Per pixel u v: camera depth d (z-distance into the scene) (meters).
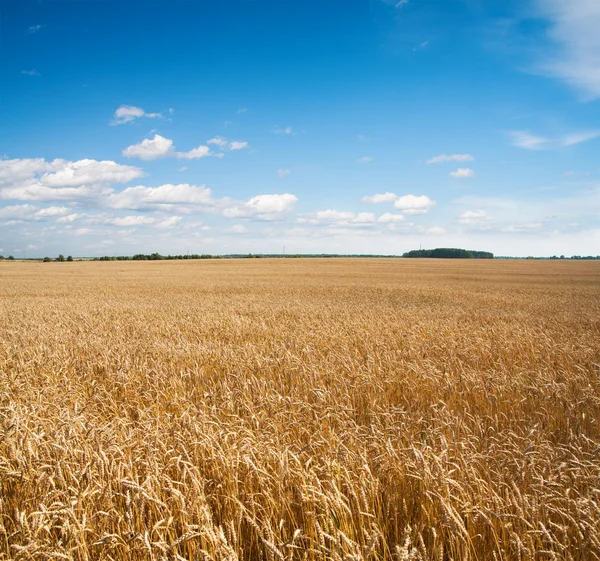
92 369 8.34
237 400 6.39
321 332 12.50
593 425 5.70
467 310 21.45
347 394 6.41
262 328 13.73
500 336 12.12
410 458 4.16
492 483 3.87
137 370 8.07
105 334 13.02
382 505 3.75
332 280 48.78
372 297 29.91
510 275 59.53
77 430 4.53
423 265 89.12
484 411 6.33
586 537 3.23
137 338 12.41
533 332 12.90
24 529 3.11
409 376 7.66
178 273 64.50
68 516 3.11
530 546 3.09
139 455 4.14
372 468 4.21
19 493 3.74
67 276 57.72
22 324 15.55
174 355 9.55
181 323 15.54
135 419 5.85
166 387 7.22
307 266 84.62
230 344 10.77
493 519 3.38
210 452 4.11
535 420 5.92
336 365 8.45
